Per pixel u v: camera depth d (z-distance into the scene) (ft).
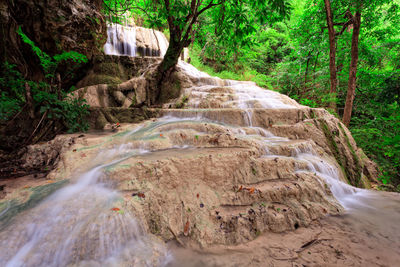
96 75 26.25
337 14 30.12
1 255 5.08
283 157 11.12
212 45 44.27
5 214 6.38
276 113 16.69
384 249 6.53
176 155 9.81
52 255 5.43
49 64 15.98
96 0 24.95
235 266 5.82
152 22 18.49
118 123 16.33
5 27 15.69
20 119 13.05
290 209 8.27
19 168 10.44
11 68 15.17
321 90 34.65
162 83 25.21
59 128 14.35
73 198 7.21
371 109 28.99
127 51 35.42
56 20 19.33
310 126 15.20
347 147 15.84
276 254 6.29
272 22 14.57
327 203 9.27
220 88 24.22
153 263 5.79
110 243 5.97
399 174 19.62
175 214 7.48
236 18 14.39
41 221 6.12
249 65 54.70
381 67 32.55
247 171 9.56
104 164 9.50
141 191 7.73
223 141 11.95
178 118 17.71
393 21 28.07
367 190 12.01
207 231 7.03
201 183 8.71
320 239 7.08
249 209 7.97
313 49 33.81
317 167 11.63
